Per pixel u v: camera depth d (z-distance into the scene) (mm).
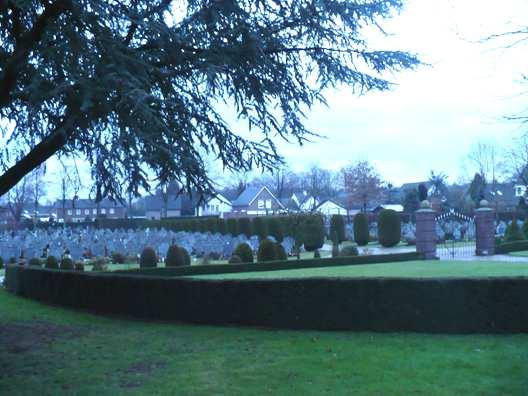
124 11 5453
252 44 6098
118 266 23906
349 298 8547
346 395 5266
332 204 76375
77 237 29484
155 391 5496
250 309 9039
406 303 8352
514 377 5793
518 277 8227
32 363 6680
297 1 6227
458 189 64750
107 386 5684
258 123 6836
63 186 9602
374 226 45250
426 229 25109
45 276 12523
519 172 39562
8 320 9844
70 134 5785
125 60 5379
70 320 9867
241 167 6746
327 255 30359
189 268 20766
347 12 6344
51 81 5297
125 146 5078
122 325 9312
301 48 6684
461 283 8211
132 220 52500
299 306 8750
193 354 7074
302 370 6184
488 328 8125
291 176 86250
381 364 6371
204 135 6621
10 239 28359
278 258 23406
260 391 5457
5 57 5945
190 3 6262
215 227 41750
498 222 45375
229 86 6688
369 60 6570
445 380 5699
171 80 6457
